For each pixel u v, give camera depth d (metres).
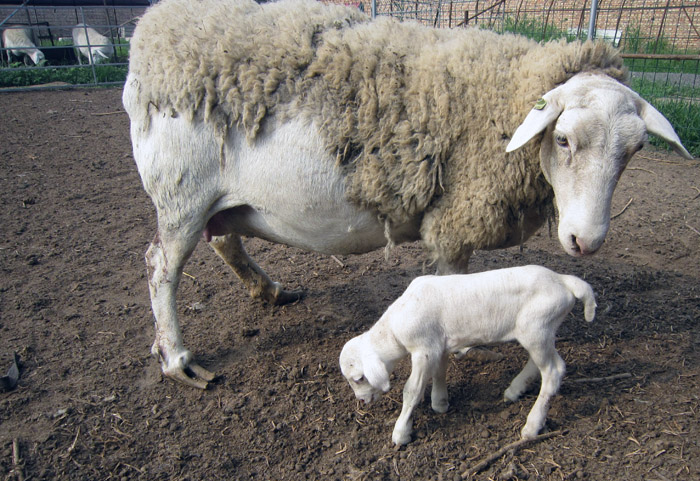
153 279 1.24
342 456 1.06
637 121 0.98
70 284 1.65
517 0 5.30
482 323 1.02
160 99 1.14
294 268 1.76
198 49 1.12
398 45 1.17
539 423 1.05
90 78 5.19
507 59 1.15
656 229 1.96
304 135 1.12
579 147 0.99
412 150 1.12
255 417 1.16
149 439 1.11
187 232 1.21
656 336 1.34
